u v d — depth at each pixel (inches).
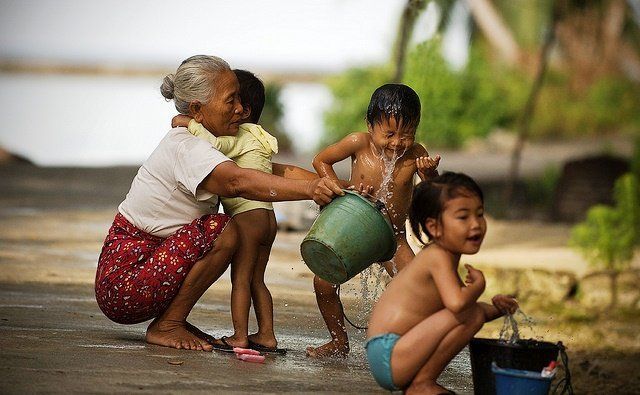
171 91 439.5
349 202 393.4
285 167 455.5
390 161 434.6
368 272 468.4
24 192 1248.2
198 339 435.5
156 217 433.1
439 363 343.9
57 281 615.8
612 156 1348.4
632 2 2080.5
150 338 435.2
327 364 426.9
